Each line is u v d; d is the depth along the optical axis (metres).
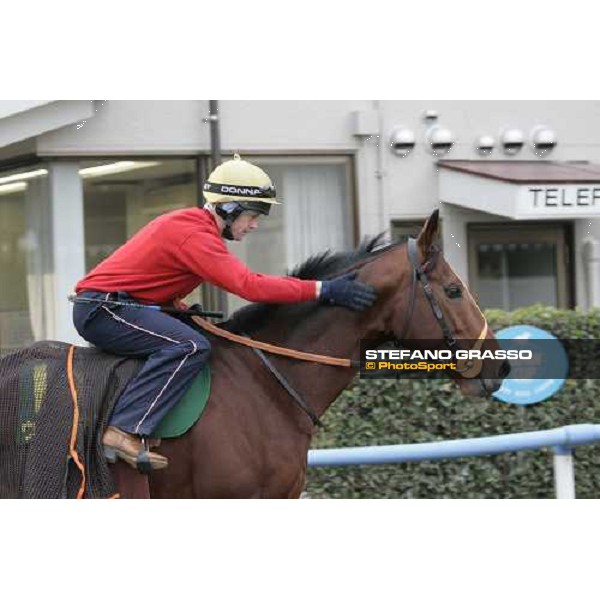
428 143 15.20
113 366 6.70
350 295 6.96
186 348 6.63
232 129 14.33
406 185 15.15
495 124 15.48
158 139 13.98
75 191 13.75
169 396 6.59
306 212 14.94
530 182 14.32
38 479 6.54
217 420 6.75
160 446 6.68
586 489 10.88
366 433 10.30
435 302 7.07
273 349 6.98
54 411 6.59
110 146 13.78
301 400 6.96
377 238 7.28
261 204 7.01
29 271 14.16
